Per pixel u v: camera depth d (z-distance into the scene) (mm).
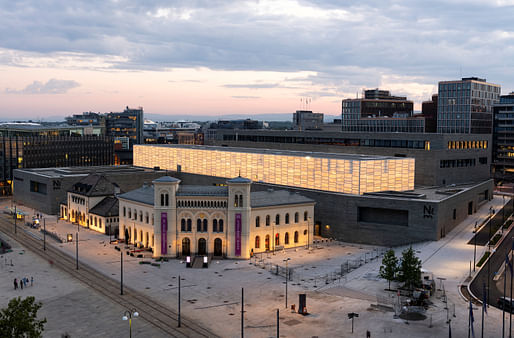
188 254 120625
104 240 138875
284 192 134750
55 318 80438
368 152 195000
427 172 176875
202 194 119062
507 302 82688
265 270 108812
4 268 110125
